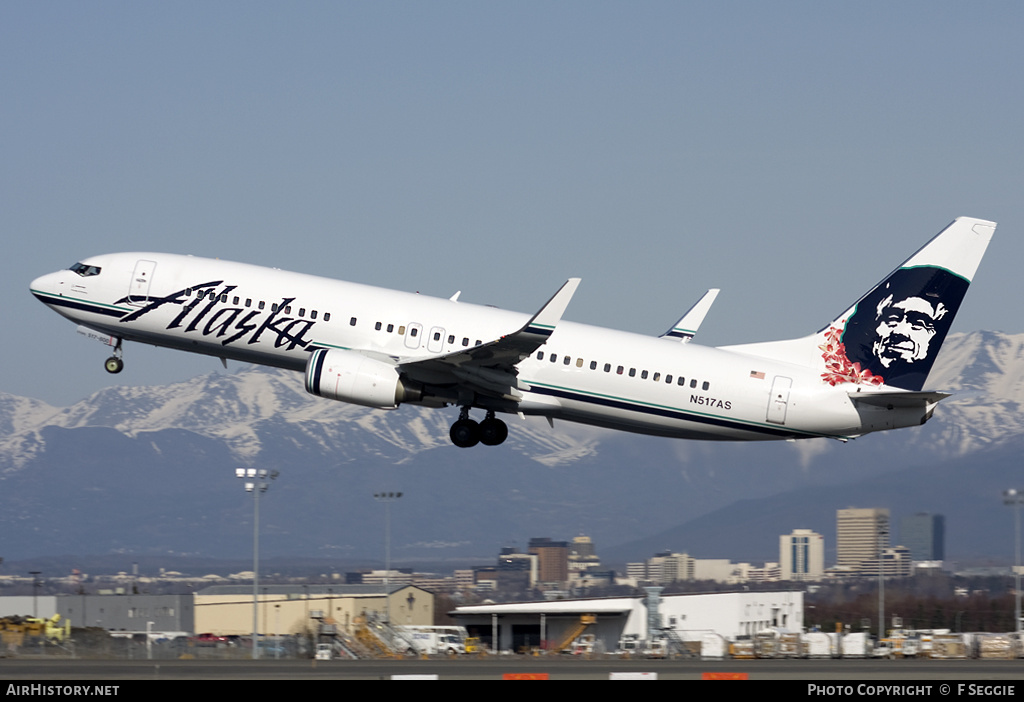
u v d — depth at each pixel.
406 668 112.75
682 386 134.25
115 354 146.12
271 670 107.69
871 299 137.50
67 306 142.38
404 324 135.75
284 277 140.25
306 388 132.50
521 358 129.25
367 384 131.38
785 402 134.88
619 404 134.50
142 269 141.62
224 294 139.00
